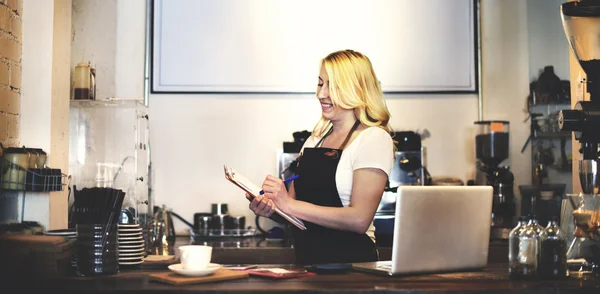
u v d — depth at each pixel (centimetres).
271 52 459
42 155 291
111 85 452
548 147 442
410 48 462
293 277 212
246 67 458
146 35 455
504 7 462
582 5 252
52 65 309
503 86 460
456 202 219
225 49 458
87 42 450
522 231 213
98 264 220
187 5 457
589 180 236
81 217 220
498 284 200
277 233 421
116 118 361
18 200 294
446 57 463
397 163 430
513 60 461
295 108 459
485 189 227
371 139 256
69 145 354
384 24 462
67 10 330
